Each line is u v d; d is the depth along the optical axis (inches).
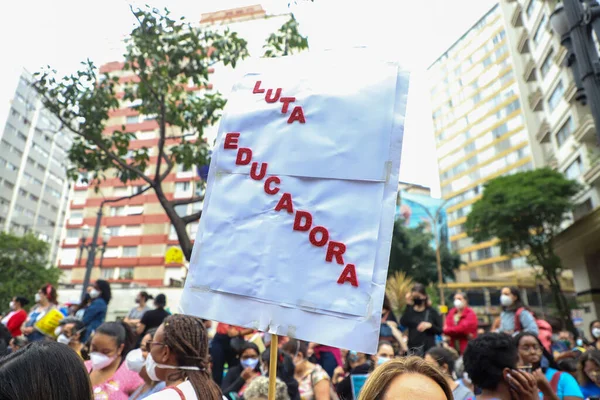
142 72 291.7
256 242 85.4
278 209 85.7
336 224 80.7
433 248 1621.6
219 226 89.6
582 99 188.4
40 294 295.3
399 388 53.4
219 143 95.7
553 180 1002.7
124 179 304.8
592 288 1028.5
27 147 2336.4
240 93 98.2
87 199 1660.9
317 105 89.0
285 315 79.0
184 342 91.3
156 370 93.8
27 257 1385.3
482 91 2817.4
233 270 85.2
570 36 190.1
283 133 90.1
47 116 2439.7
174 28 290.8
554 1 1106.7
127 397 130.9
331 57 92.6
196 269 88.6
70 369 56.1
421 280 1561.3
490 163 2659.9
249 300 82.3
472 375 105.3
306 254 81.1
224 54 300.7
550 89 1169.4
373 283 75.7
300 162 86.6
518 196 1012.5
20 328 297.4
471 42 2979.8
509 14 1578.5
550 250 1003.3
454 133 2979.8
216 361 252.5
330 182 83.3
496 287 1962.4
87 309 244.7
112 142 311.9
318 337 75.8
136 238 1569.9
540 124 1289.4
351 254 78.4
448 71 3134.8
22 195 2300.7
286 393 146.4
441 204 1899.6
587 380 168.9
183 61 323.3
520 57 1437.0
